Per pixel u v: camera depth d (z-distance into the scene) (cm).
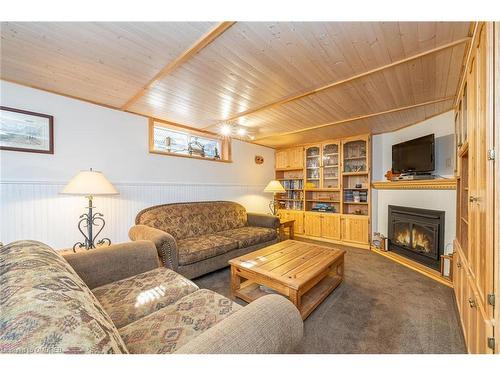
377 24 128
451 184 252
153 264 170
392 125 340
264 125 337
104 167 252
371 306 190
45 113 213
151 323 105
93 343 50
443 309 185
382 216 368
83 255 142
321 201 462
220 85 205
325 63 169
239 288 209
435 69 178
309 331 158
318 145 455
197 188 353
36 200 208
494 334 85
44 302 55
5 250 94
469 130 139
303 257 215
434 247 269
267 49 153
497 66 81
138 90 216
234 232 319
